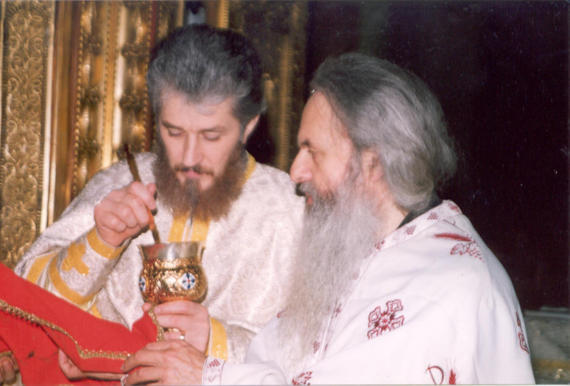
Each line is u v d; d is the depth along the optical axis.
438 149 1.69
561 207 4.65
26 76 3.83
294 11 4.87
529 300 4.61
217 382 1.57
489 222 4.66
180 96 2.02
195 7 4.47
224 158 2.15
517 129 4.68
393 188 1.63
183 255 1.83
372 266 1.63
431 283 1.52
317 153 1.68
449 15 4.79
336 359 1.49
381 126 1.62
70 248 2.12
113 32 4.05
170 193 2.19
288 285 2.27
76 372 2.07
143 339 2.00
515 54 4.70
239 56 2.10
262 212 2.33
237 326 2.21
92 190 2.40
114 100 4.06
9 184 3.80
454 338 1.47
